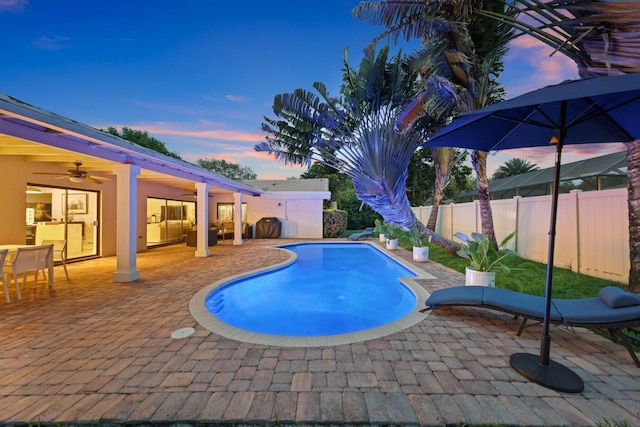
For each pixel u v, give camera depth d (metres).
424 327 3.83
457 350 3.18
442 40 7.05
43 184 7.93
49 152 5.92
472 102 7.68
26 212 7.52
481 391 2.42
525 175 17.36
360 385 2.52
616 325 2.92
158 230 13.58
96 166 7.98
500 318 4.17
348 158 9.84
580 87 2.01
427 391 2.42
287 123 10.51
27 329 3.82
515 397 2.33
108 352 3.16
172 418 2.12
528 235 8.34
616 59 4.45
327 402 2.29
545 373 2.56
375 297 6.55
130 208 6.52
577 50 5.02
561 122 2.41
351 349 3.21
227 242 14.80
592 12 4.55
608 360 2.92
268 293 6.85
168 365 2.88
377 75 8.70
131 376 2.68
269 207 17.44
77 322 4.06
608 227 6.09
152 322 4.06
